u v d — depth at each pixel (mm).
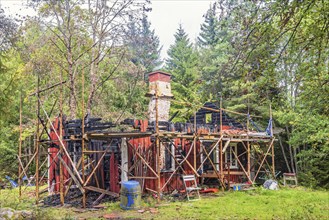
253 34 6574
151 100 16328
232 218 9602
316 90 8164
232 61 7238
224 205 11750
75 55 21094
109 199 12695
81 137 11938
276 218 9539
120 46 20078
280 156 23734
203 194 14430
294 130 19766
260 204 12008
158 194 12180
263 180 19797
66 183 14438
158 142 12266
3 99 13664
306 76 7895
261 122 23438
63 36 19594
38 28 19188
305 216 9398
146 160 14055
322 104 8461
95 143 14203
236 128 19031
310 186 18656
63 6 18859
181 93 28328
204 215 10039
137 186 11289
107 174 14125
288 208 11180
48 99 22516
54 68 20172
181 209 11000
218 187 16234
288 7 5957
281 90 8891
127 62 21188
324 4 6219
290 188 17516
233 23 6820
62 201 11867
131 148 13688
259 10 6266
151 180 14125
